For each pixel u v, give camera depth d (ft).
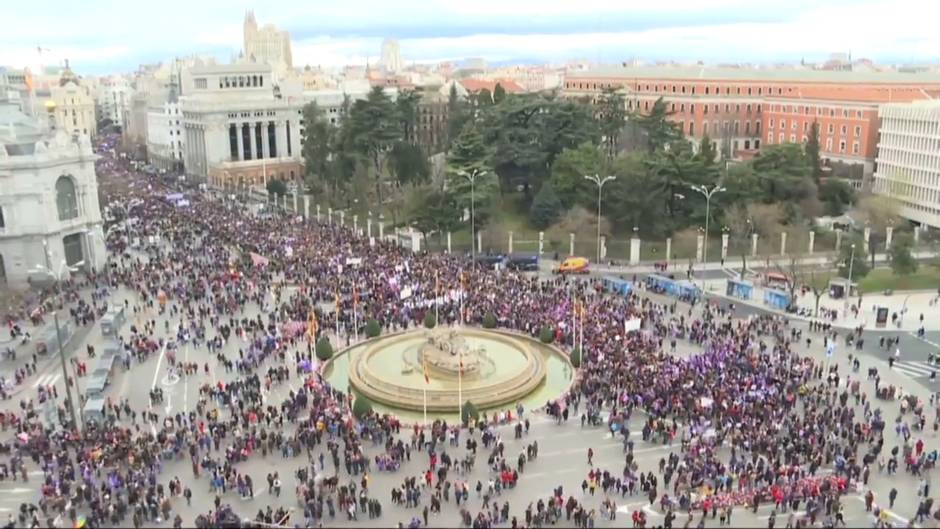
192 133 584.40
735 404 172.35
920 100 442.50
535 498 147.33
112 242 347.15
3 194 288.71
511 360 212.64
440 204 342.03
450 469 157.48
